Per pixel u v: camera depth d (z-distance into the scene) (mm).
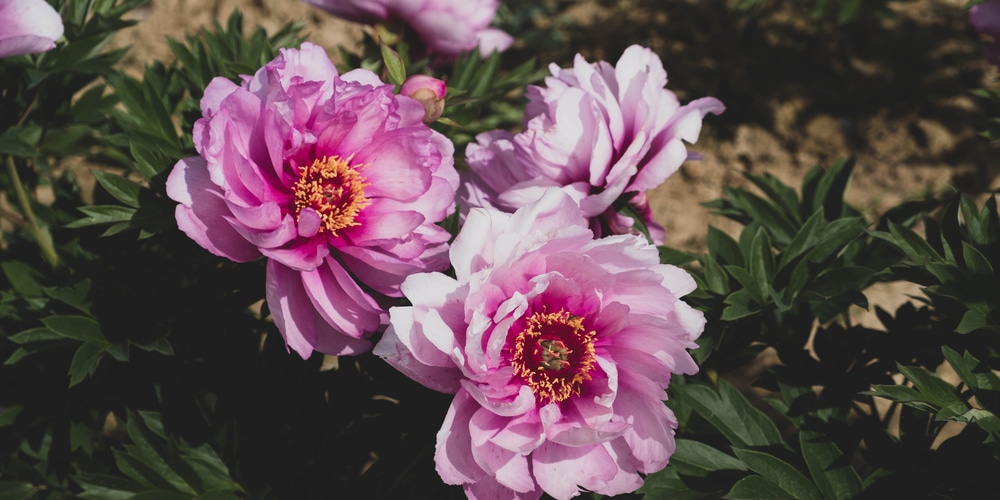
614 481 734
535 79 1077
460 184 845
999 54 1081
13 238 1069
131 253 972
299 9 1973
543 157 800
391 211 767
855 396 966
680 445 838
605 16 2004
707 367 927
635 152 790
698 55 1896
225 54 1026
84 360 878
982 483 822
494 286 711
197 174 730
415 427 814
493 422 722
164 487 874
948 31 1867
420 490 817
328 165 756
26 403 963
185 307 925
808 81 1823
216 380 917
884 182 1664
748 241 946
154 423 905
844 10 1575
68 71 930
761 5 1775
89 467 973
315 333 744
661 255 903
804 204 1042
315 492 889
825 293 865
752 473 828
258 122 728
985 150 1666
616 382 722
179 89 1065
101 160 1160
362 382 886
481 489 727
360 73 784
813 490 810
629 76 819
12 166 996
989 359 826
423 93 814
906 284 1529
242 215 710
